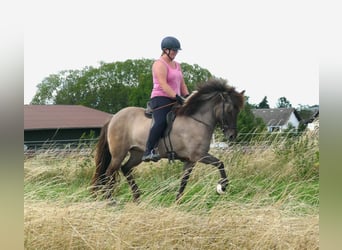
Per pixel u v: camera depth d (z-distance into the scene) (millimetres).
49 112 35438
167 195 7023
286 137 10133
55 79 48125
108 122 7836
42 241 4711
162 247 4699
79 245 4770
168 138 7004
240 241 4766
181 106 6973
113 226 4980
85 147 12242
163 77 6926
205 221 5047
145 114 7367
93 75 46844
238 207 5273
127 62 46750
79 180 9039
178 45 7031
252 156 9500
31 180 8461
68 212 5004
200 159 6906
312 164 8508
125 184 8539
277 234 4695
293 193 6473
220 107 6883
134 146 7477
